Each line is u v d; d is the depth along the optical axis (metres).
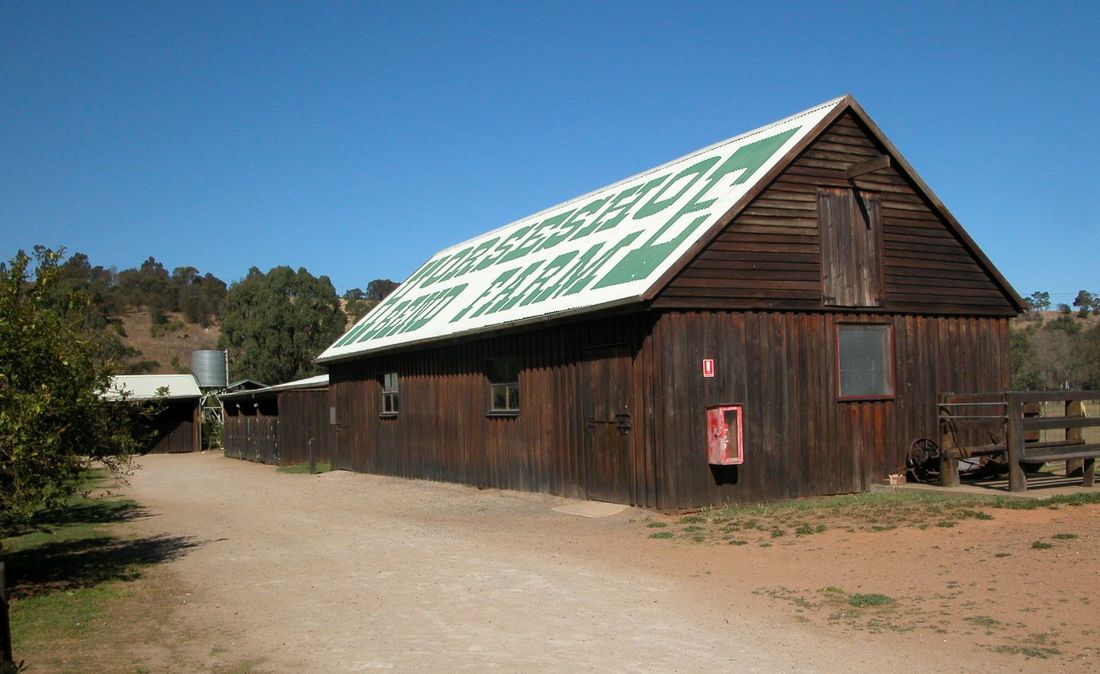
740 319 15.74
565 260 19.50
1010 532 11.08
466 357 21.67
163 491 25.20
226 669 7.58
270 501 21.22
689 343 15.24
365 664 7.52
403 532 14.80
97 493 24.73
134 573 12.16
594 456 16.80
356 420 28.62
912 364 17.70
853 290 16.91
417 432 24.25
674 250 15.34
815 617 8.39
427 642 8.09
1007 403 14.33
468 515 16.75
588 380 17.00
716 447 15.04
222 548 14.05
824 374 16.58
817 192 16.61
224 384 53.75
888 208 17.47
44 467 10.74
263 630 8.79
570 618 8.73
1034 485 15.27
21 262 11.20
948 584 9.08
